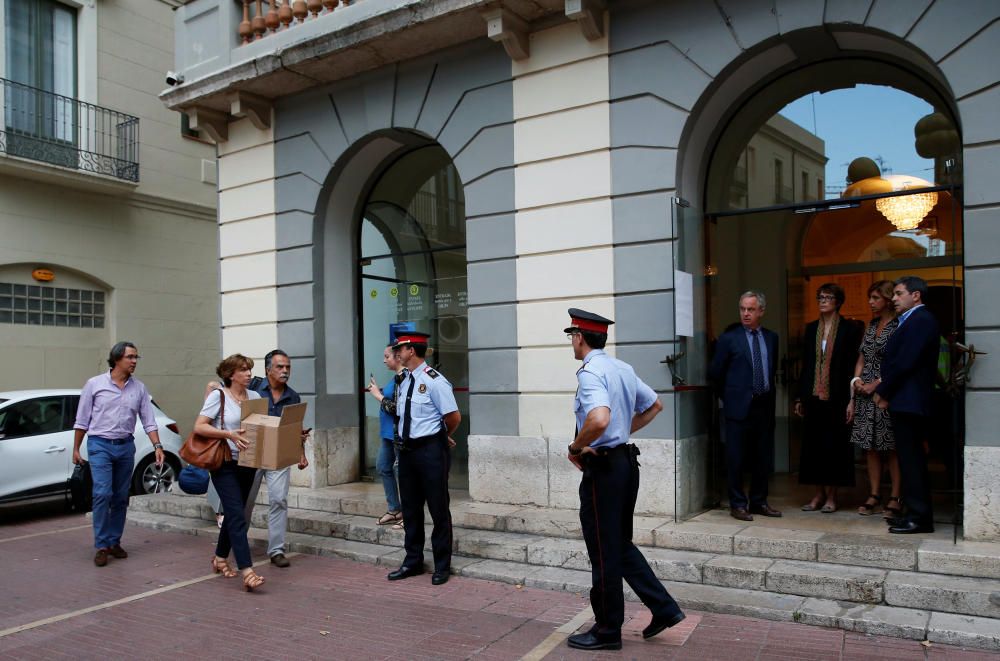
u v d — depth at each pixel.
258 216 9.64
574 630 4.83
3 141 11.87
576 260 7.16
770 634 4.64
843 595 4.96
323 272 9.27
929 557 5.06
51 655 4.71
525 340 7.41
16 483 9.02
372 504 7.70
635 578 4.49
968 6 5.56
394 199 9.57
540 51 7.39
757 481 6.55
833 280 8.20
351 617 5.25
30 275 12.55
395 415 6.12
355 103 8.77
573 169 7.19
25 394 9.59
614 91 6.99
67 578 6.45
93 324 13.45
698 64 6.60
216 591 5.96
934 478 7.35
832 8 6.06
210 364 15.28
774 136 7.22
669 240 6.71
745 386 6.44
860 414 6.32
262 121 9.42
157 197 14.33
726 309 7.60
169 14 14.80
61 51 13.06
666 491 6.59
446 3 7.25
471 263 7.80
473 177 7.82
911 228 7.27
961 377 5.40
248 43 9.50
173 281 14.63
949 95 6.26
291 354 9.24
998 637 4.26
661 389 6.69
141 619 5.34
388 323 9.59
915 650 4.32
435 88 8.12
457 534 6.71
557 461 7.14
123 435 7.03
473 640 4.73
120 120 13.68
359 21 7.75
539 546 6.18
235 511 5.97
